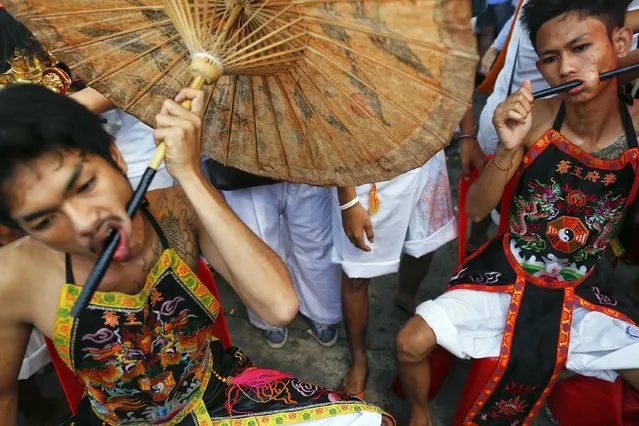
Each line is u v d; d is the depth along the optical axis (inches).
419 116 47.6
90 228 40.0
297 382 58.0
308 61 49.6
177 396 54.3
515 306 71.9
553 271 72.2
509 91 89.0
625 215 77.2
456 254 113.4
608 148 66.2
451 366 94.2
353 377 89.6
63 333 47.3
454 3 39.9
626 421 75.1
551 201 69.7
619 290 104.7
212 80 45.9
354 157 54.9
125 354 49.0
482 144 88.8
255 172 61.5
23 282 46.8
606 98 63.9
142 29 53.0
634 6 83.4
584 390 73.9
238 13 46.5
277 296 48.6
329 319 95.3
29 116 37.1
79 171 38.9
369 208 76.3
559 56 62.4
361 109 50.4
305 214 84.0
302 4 45.3
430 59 43.4
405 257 94.0
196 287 50.9
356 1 42.9
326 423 55.4
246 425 54.8
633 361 67.2
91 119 40.7
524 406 73.1
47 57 64.3
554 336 70.6
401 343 72.2
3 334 48.6
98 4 51.2
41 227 39.9
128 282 47.9
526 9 64.8
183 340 52.1
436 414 88.5
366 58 46.4
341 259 82.3
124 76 56.1
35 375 84.8
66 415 82.1
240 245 46.9
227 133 59.1
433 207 82.8
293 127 55.7
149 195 51.1
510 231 75.4
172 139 42.6
